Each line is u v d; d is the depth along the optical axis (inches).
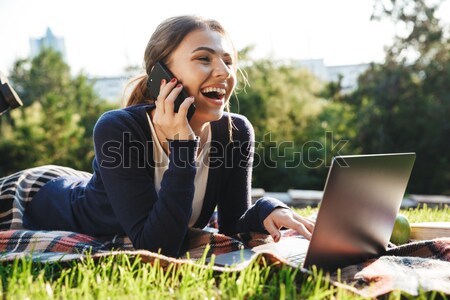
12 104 76.6
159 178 79.9
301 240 80.9
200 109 76.4
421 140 443.5
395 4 488.7
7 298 49.9
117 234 83.4
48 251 73.3
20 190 98.1
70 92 516.1
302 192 242.1
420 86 464.8
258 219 80.3
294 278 56.7
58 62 553.0
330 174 56.4
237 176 89.7
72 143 424.5
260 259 57.9
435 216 123.4
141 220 73.7
